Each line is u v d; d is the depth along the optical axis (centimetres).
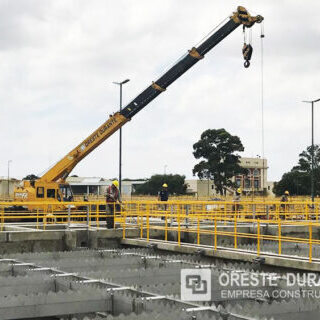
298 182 9025
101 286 1155
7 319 952
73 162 3228
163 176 10544
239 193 2902
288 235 2438
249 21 2739
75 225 2369
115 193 2186
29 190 3172
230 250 1672
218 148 8394
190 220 2489
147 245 1942
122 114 3158
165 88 3056
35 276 1224
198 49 2936
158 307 923
